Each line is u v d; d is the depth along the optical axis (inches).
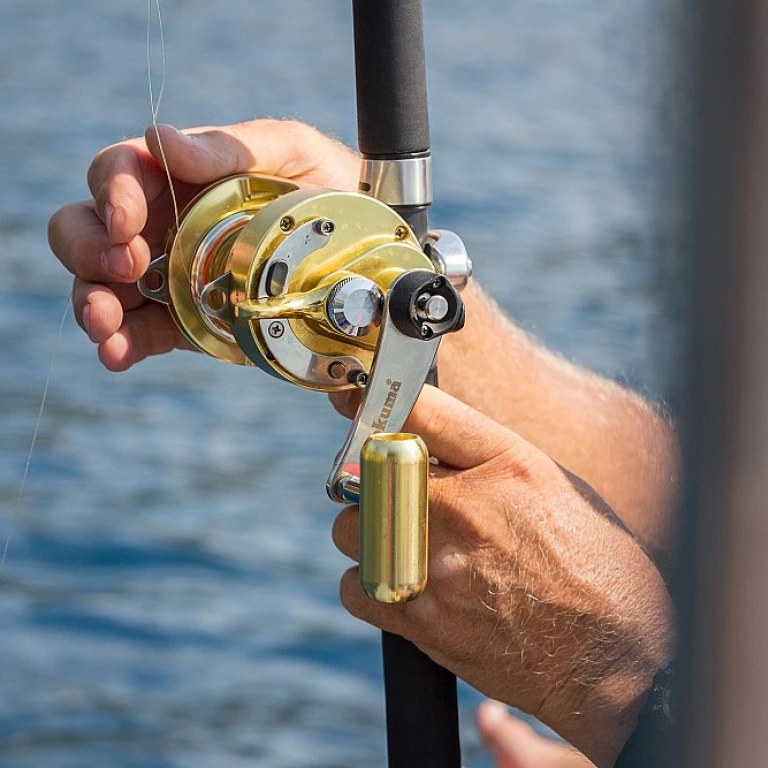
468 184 622.8
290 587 296.4
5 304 461.1
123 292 69.5
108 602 287.6
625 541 60.6
